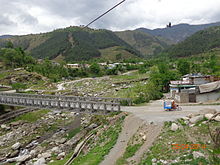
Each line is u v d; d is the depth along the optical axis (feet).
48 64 367.25
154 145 44.75
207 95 89.51
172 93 113.70
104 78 326.03
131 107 87.86
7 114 123.95
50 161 61.52
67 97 129.49
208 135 41.50
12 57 315.37
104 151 51.88
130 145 50.57
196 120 50.34
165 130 50.52
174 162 35.68
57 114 126.11
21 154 71.97
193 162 33.30
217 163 31.12
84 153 60.03
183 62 214.07
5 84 234.17
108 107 89.40
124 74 385.91
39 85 248.32
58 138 84.69
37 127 102.58
